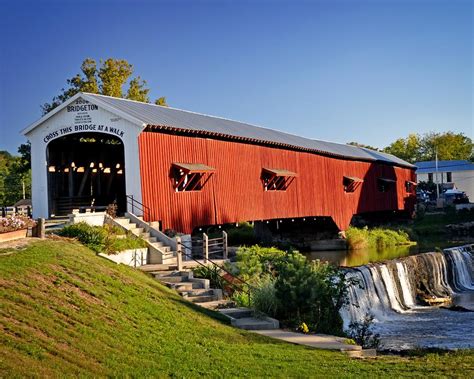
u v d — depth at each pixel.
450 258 31.41
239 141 28.61
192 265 18.02
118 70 43.97
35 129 23.28
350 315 20.66
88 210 21.42
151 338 10.56
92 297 11.57
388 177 52.22
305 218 40.88
